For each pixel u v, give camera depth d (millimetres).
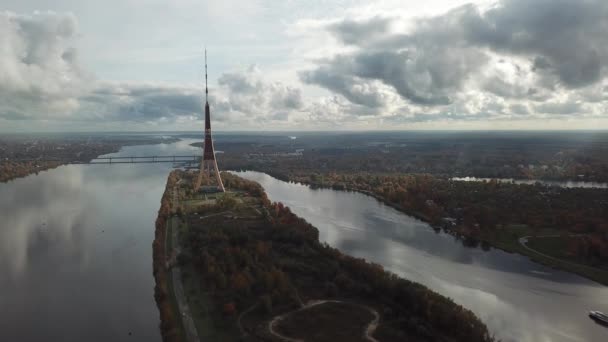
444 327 155125
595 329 174500
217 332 156000
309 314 165125
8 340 163125
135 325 173500
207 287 193125
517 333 169875
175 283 199500
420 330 151500
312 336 148125
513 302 198125
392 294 177500
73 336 165625
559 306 195000
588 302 199375
